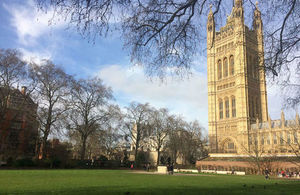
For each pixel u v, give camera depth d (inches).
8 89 1953.7
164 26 390.3
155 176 1469.0
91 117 2431.1
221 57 5078.7
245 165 2972.4
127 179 1136.8
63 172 1571.1
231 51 4852.4
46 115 2054.6
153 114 3284.9
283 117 3804.1
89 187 730.8
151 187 784.9
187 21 402.6
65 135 2204.7
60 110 2150.6
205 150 4672.7
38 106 2094.0
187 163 4052.7
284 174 2263.8
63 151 2314.2
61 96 2161.7
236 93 4633.4
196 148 4128.9
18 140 2070.6
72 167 2299.5
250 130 4276.6
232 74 4842.5
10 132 2055.9
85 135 2399.1
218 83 5088.6
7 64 1908.2
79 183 863.1
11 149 2031.3
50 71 2118.6
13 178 1016.2
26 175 1210.0
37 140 2119.8
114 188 717.9
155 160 4074.8
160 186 831.7
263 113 4751.5
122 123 3065.9
